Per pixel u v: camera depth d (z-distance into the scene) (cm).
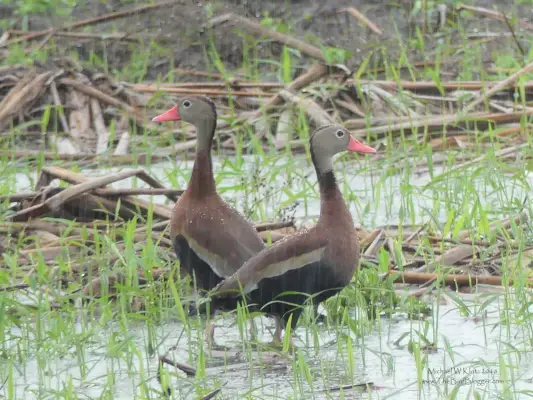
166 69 2325
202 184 1188
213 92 2042
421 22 2455
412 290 1223
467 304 1196
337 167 1772
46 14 2614
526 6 2502
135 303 1193
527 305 1110
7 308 1160
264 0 2562
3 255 1238
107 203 1397
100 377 1006
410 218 1480
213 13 2498
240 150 1708
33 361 1077
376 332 1127
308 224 1467
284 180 1698
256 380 1009
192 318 1159
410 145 1777
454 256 1299
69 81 2025
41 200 1403
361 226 1422
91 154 1819
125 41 2414
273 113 1934
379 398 952
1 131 1947
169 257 1277
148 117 1983
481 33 2355
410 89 1994
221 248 1159
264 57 2328
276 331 1099
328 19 2502
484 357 1047
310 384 964
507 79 1906
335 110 1917
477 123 1830
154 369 1043
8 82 2084
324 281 1092
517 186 1584
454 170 1533
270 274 1082
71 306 1167
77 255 1318
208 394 938
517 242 1317
